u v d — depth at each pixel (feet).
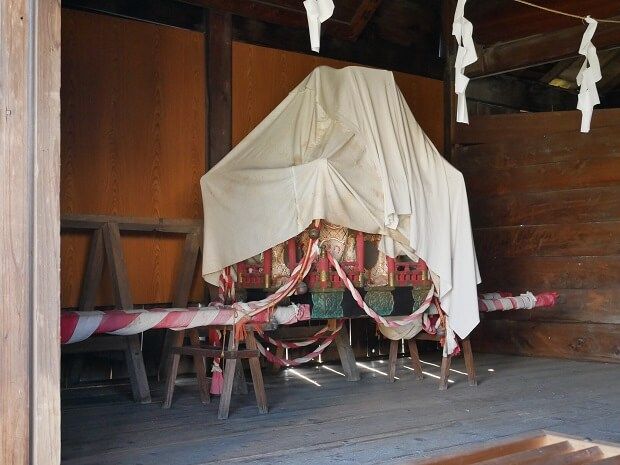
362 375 19.08
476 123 23.84
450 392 16.40
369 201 15.80
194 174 18.93
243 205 15.93
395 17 23.15
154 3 18.44
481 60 23.95
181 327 13.70
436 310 17.24
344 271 15.88
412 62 23.61
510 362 21.47
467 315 16.92
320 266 15.48
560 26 22.20
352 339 22.18
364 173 16.06
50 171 8.05
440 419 13.43
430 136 23.97
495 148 23.53
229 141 19.47
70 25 17.16
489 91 25.66
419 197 16.46
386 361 21.81
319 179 15.05
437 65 24.21
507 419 13.37
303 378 18.60
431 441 11.73
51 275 8.01
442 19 23.97
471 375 17.35
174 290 18.65
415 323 17.11
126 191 17.87
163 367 18.11
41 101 8.03
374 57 22.67
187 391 16.63
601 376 18.57
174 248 18.72
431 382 17.85
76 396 16.01
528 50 22.90
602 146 21.52
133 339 15.52
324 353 21.31
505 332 23.30
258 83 20.17
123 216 17.74
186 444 11.62
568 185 22.12
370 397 15.80
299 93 17.12
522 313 22.95
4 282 7.75
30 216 7.94
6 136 7.84
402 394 16.16
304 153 16.92
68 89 17.06
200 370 15.19
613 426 12.66
